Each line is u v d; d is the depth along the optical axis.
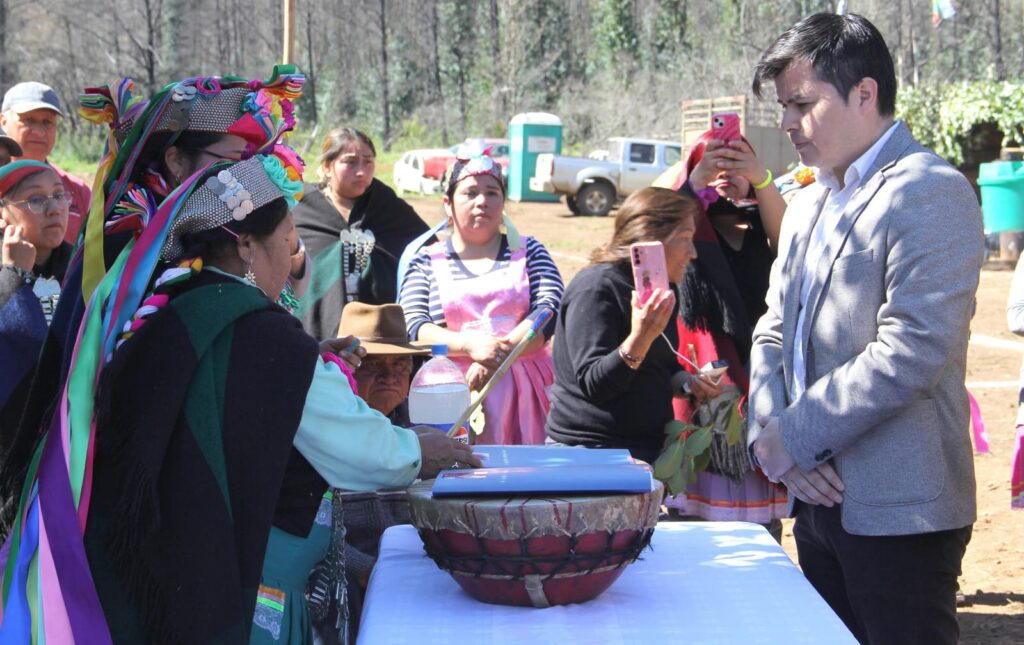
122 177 2.44
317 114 56.22
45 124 5.93
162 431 2.19
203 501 2.19
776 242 4.08
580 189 25.06
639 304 3.47
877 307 2.84
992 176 14.64
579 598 2.26
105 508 2.25
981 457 6.98
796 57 2.87
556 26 55.09
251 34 59.06
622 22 54.72
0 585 2.37
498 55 51.94
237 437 2.23
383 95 54.66
